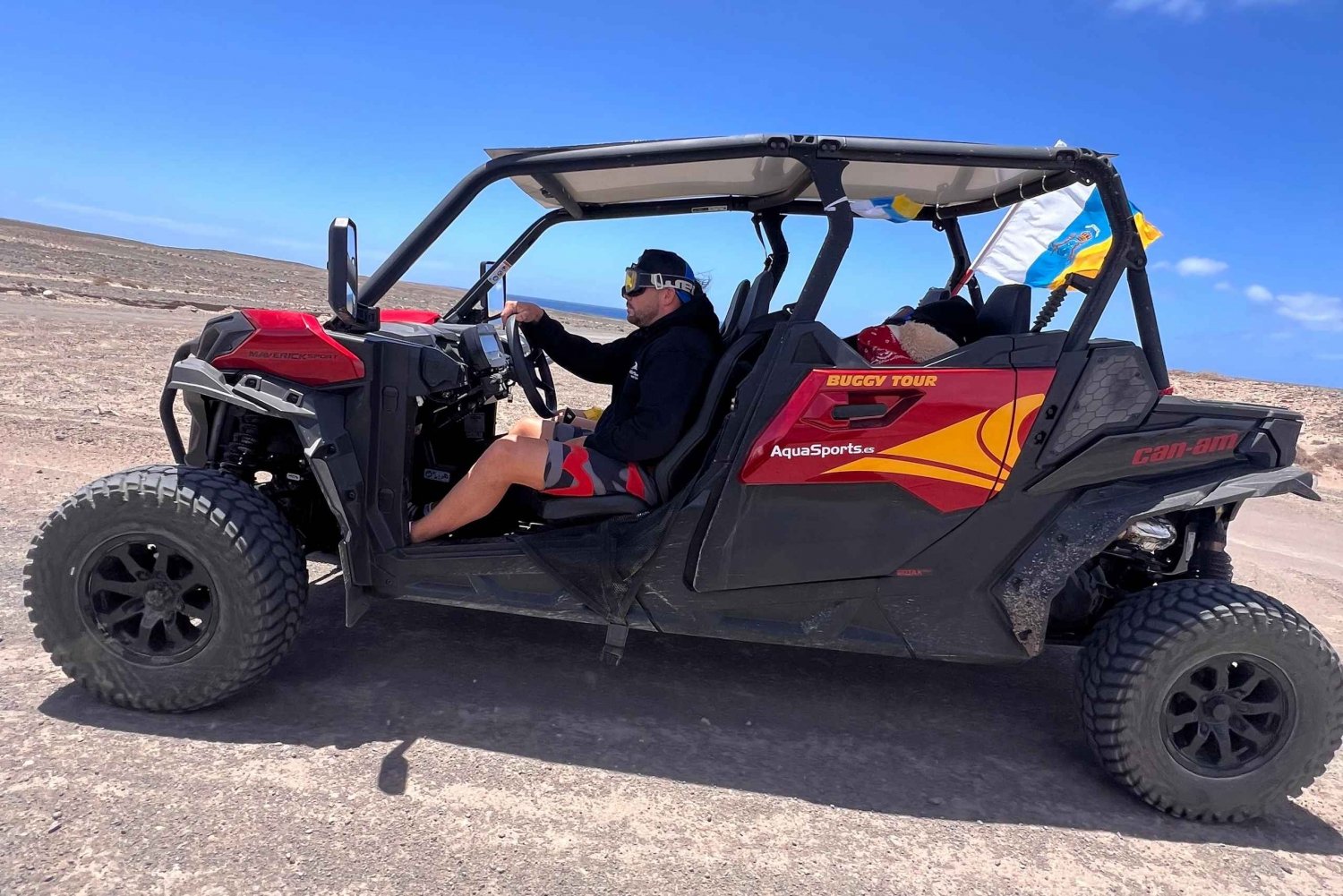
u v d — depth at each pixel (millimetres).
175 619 2977
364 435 3172
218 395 3018
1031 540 3115
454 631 3893
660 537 3117
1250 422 3146
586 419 4184
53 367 9320
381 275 3219
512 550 3191
